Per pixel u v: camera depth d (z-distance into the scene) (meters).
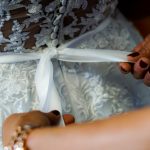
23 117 0.42
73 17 0.54
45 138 0.38
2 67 0.54
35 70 0.55
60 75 0.56
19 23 0.50
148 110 0.35
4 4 0.47
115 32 0.63
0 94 0.53
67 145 0.37
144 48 0.58
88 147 0.36
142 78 0.57
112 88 0.57
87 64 0.58
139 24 0.76
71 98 0.55
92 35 0.59
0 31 0.50
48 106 0.50
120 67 0.56
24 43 0.53
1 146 0.50
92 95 0.56
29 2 0.48
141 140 0.34
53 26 0.52
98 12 0.56
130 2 0.75
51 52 0.55
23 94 0.53
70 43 0.57
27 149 0.39
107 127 0.36
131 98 0.58
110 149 0.35
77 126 0.37
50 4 0.50
